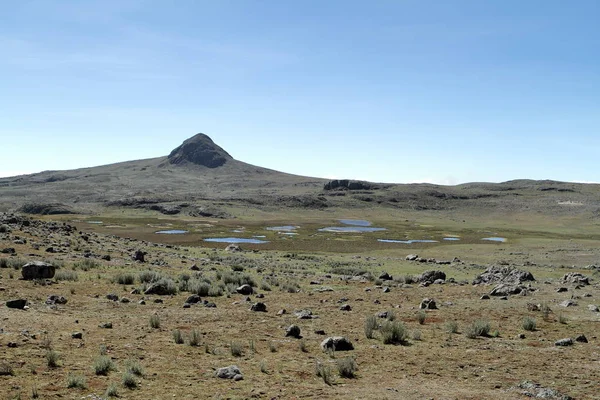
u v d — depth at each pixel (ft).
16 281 86.53
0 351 44.52
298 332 60.85
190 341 53.88
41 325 56.59
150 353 49.14
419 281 135.54
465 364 49.37
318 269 173.68
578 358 52.19
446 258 252.01
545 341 59.93
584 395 40.52
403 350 54.54
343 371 44.88
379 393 39.93
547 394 39.83
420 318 70.74
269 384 41.27
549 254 268.41
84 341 51.60
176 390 38.63
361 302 88.84
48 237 171.22
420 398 38.93
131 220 529.04
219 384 40.75
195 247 270.87
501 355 53.06
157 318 61.98
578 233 498.69
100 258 138.31
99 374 41.24
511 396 39.83
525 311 79.36
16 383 37.37
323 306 83.71
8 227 172.35
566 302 85.15
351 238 382.22
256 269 152.97
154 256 168.35
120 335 55.72
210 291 91.97
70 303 73.05
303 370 46.06
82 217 580.30
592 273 170.71
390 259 239.09
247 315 72.49
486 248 305.53
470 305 85.56
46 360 43.39
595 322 71.05
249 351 52.42
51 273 94.12
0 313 60.29
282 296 94.73
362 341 58.44
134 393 37.32
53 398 35.04
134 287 93.45
